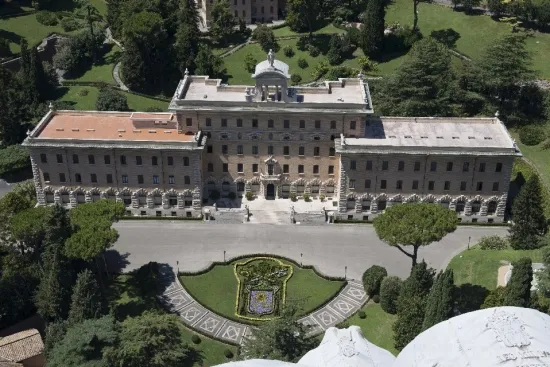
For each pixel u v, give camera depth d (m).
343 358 59.31
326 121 133.62
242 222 136.88
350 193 135.38
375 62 187.12
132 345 90.69
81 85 191.75
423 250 128.50
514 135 155.38
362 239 132.50
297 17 199.12
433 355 48.62
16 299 107.31
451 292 90.62
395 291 109.50
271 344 86.69
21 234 114.94
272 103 131.62
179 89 136.62
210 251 128.50
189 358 102.25
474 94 159.12
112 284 119.19
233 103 132.12
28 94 179.50
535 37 186.00
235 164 139.75
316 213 136.50
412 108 153.12
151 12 189.88
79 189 137.50
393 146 130.25
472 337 48.16
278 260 125.38
